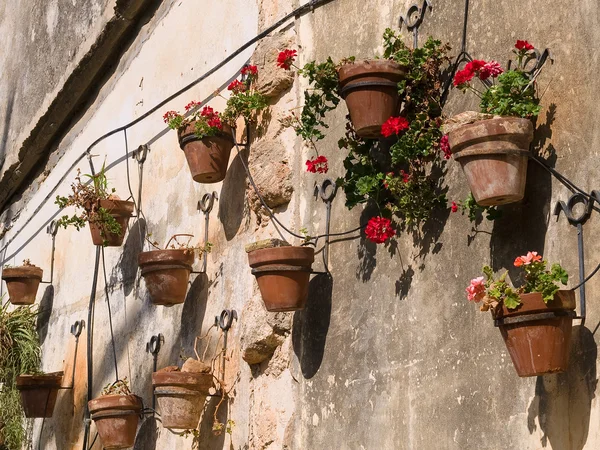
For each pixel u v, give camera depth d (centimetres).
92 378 712
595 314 335
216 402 549
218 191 588
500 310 336
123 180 719
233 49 597
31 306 855
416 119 416
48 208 875
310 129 469
